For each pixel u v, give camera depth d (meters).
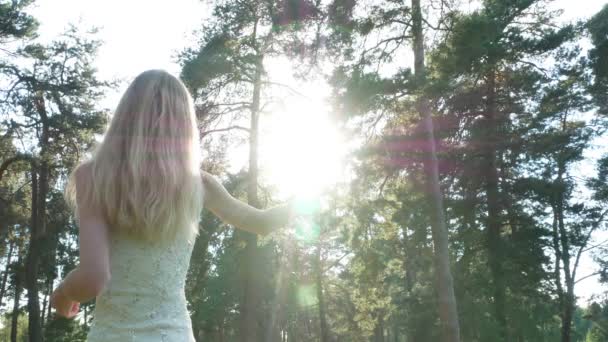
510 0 18.75
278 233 22.09
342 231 19.42
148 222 1.84
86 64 26.27
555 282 29.34
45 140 25.41
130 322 1.81
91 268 1.72
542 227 28.50
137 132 1.88
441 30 18.25
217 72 19.27
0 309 37.00
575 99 25.70
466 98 24.36
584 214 29.55
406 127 19.50
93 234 1.78
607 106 26.44
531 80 23.98
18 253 33.84
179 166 1.93
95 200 1.83
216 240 25.31
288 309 44.81
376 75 16.47
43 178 27.42
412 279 35.09
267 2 19.80
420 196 21.75
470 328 27.08
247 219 2.25
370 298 22.06
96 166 1.86
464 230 28.19
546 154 27.70
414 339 29.38
